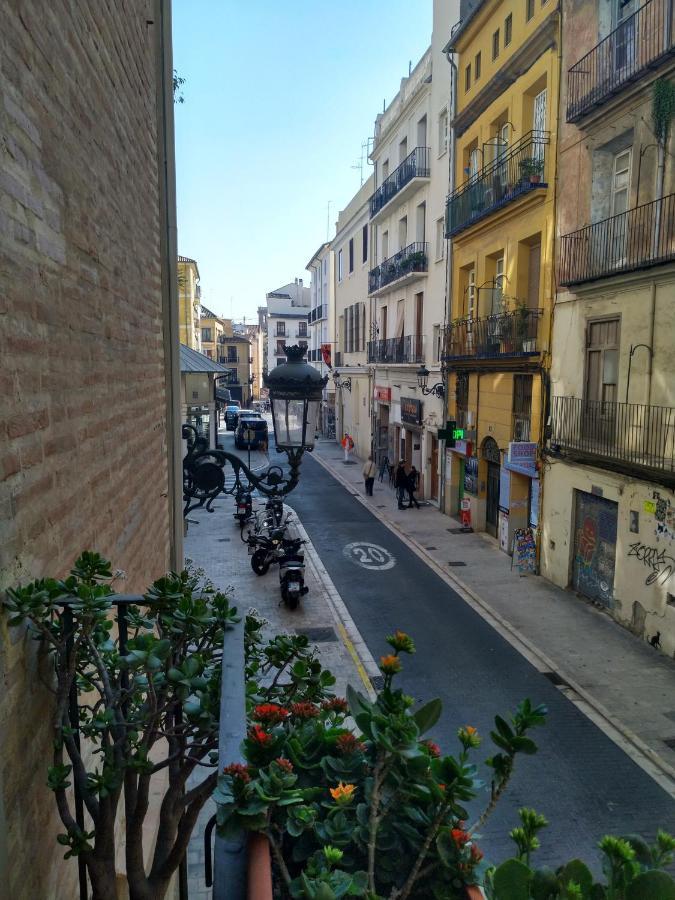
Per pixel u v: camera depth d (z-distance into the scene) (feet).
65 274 9.18
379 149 98.68
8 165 6.93
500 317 55.06
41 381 7.98
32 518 7.55
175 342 21.04
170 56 20.16
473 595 45.21
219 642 8.71
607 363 41.98
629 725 28.32
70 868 8.79
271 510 50.60
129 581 13.78
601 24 41.93
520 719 5.39
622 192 41.55
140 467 15.58
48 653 7.73
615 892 4.50
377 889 5.00
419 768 5.01
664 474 35.22
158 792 13.30
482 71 60.90
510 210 53.78
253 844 4.29
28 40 7.69
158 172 19.72
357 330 117.80
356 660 34.83
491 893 4.68
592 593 43.68
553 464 47.65
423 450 80.53
